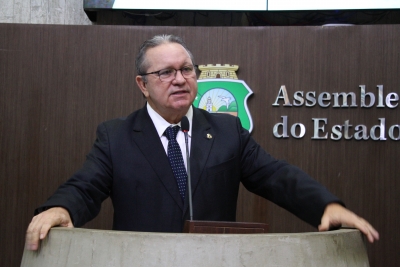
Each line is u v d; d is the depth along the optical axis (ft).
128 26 10.41
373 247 9.88
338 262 4.42
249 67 10.25
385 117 10.00
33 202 10.26
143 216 6.10
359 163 10.00
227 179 6.32
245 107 10.14
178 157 6.28
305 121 10.12
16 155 10.31
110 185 6.26
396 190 9.89
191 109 6.67
